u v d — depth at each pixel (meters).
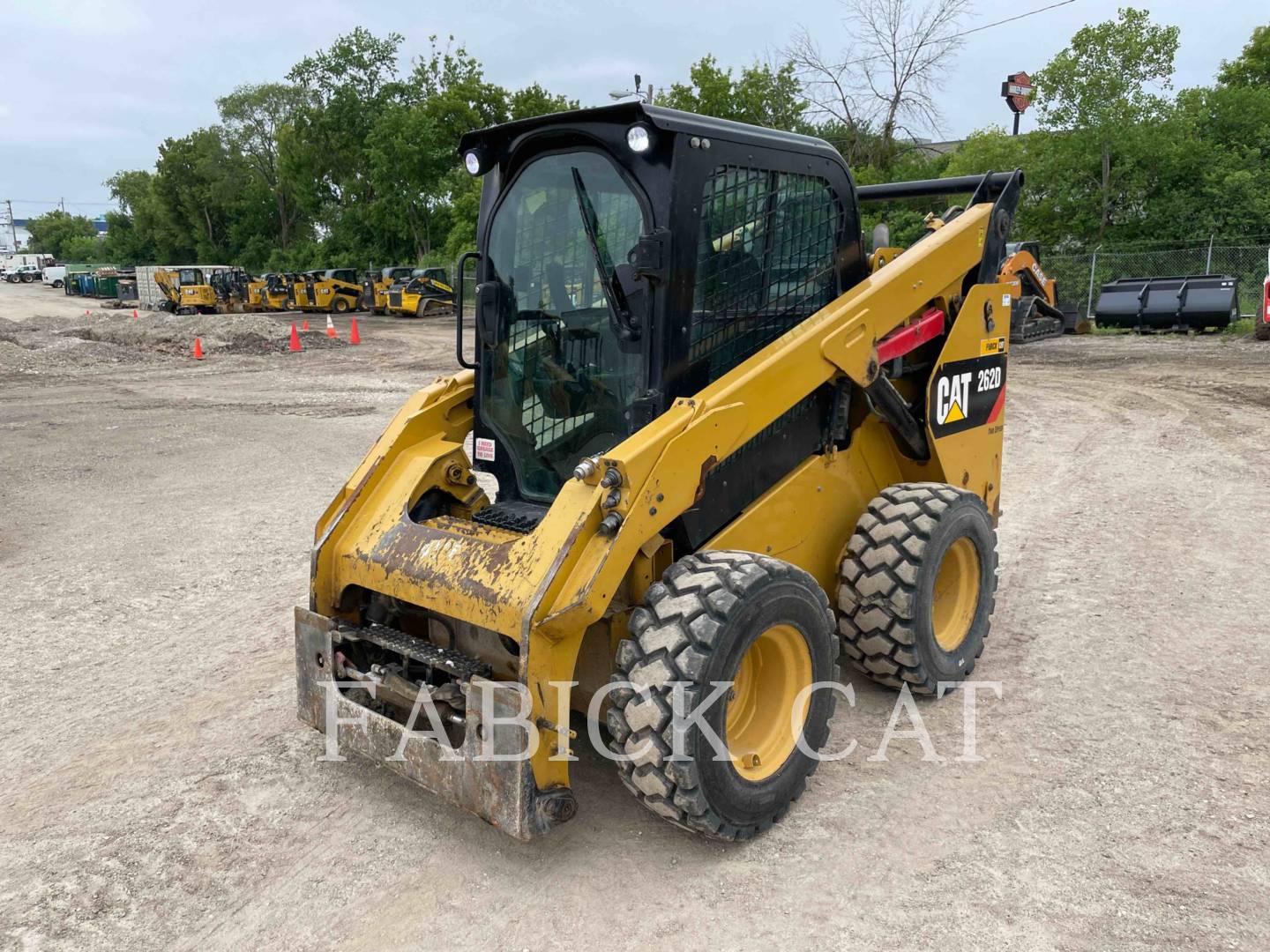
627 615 3.24
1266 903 2.77
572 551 2.88
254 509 7.95
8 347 21.17
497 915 2.85
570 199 3.39
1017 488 7.88
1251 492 7.45
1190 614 5.04
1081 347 17.45
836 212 3.92
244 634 5.23
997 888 2.87
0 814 3.49
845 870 2.99
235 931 2.83
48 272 78.62
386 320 33.47
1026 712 4.02
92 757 3.90
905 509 3.95
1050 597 5.37
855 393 4.05
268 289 39.28
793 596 3.16
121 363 20.30
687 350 3.27
